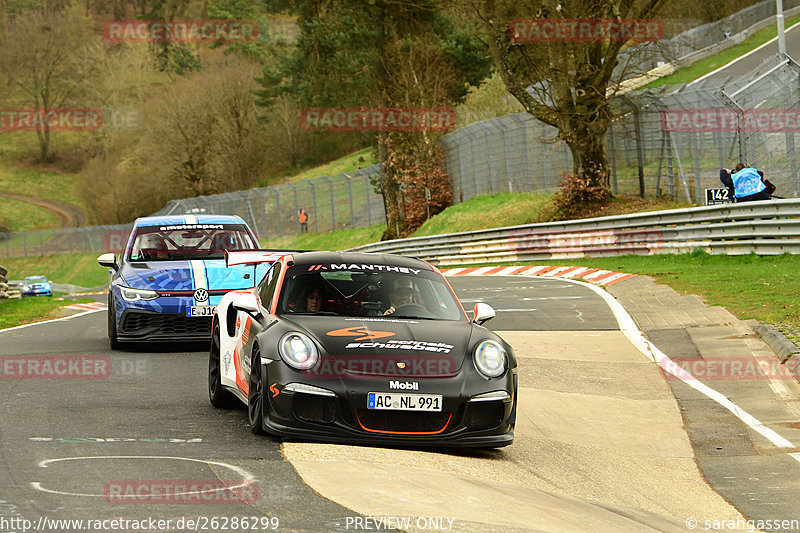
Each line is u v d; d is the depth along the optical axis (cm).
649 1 8344
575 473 1836
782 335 3262
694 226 6431
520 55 8981
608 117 8512
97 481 1412
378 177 15388
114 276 3528
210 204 18925
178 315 3288
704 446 2170
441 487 1479
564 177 8981
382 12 12406
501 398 1808
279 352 1786
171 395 2405
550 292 5331
